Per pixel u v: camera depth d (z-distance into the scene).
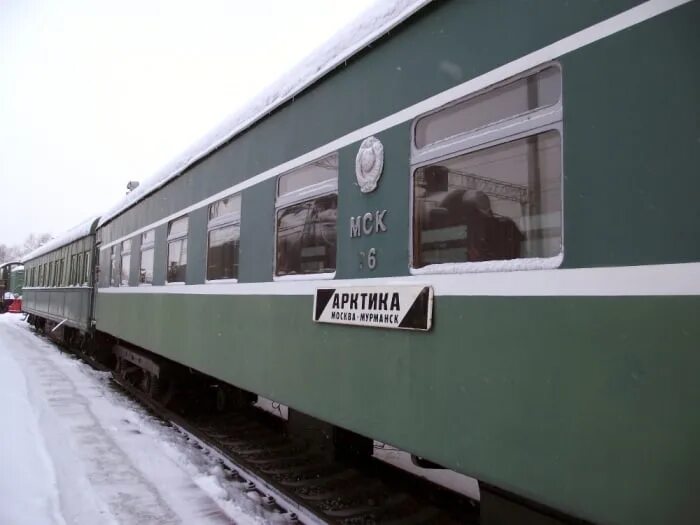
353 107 3.20
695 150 1.65
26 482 4.08
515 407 2.13
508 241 2.28
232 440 5.68
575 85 2.00
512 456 2.12
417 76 2.74
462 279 2.39
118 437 5.63
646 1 1.80
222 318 4.68
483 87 2.37
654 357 1.71
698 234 1.63
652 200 1.75
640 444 1.72
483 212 2.39
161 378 6.90
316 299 3.39
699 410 1.58
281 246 3.90
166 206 6.37
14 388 7.57
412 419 2.61
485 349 2.27
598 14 1.94
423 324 2.56
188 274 5.53
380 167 2.94
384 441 2.78
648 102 1.78
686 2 1.70
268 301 3.96
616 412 1.79
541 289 2.06
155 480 4.38
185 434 6.02
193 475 4.57
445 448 2.42
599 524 1.82
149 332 6.64
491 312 2.25
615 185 1.85
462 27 2.50
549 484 1.98
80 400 7.39
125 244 8.19
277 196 3.98
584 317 1.91
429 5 2.68
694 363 1.61
